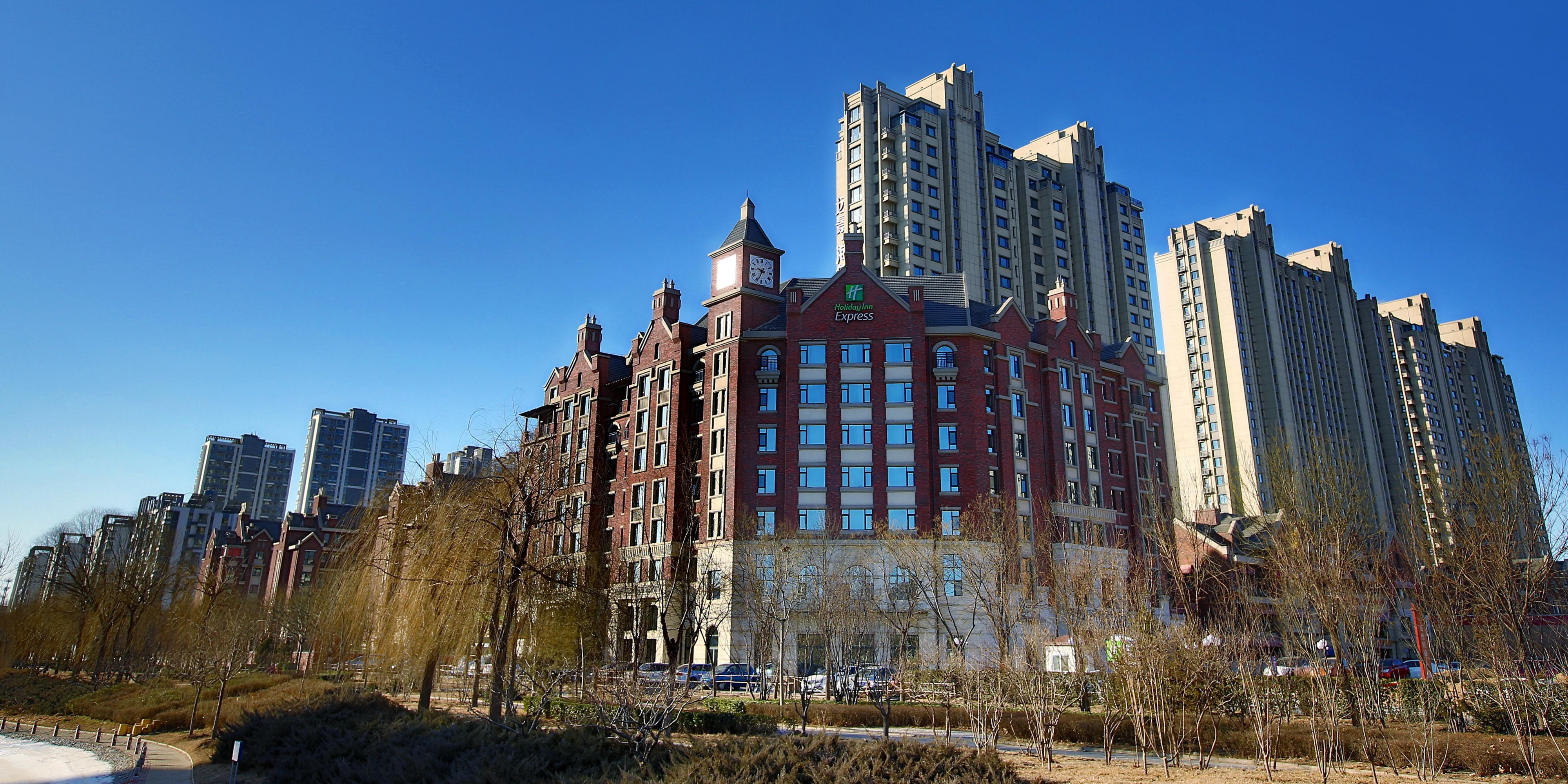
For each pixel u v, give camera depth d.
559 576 40.53
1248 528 81.12
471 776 21.88
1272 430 132.25
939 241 118.69
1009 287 125.00
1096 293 133.00
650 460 84.44
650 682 31.06
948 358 78.31
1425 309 198.75
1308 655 34.78
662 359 86.75
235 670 63.22
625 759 21.97
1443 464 181.38
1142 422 88.06
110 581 82.25
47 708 63.41
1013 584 61.09
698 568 69.75
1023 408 79.44
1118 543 79.44
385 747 26.80
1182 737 26.75
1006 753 29.64
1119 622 32.66
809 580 66.94
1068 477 80.50
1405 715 32.34
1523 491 37.16
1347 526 40.41
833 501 74.19
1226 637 32.53
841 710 40.41
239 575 155.62
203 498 197.38
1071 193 135.75
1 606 90.50
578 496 88.00
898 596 64.00
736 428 77.69
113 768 40.72
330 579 44.09
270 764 32.12
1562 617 34.16
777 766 20.48
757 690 58.19
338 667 60.09
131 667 77.50
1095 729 31.86
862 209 117.88
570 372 96.62
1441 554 39.44
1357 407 174.25
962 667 39.78
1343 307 182.12
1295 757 28.16
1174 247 171.50
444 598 35.75
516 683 33.44
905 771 19.95
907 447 75.06
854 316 78.56
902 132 119.50
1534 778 22.86
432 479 40.03
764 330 80.12
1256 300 164.12
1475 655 34.94
